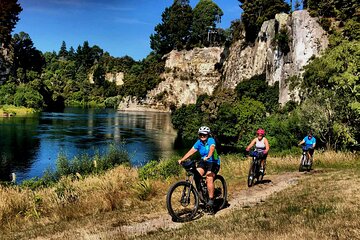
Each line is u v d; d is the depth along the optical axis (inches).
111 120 3494.1
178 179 548.1
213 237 230.8
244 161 700.7
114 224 318.3
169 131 2719.0
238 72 3496.6
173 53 5452.8
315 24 2253.9
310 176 525.3
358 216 253.0
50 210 420.5
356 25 1955.0
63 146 1804.9
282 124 1581.0
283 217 266.7
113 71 7209.6
